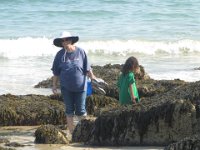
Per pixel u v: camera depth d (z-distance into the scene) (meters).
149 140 19.17
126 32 52.81
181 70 36.25
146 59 42.25
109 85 27.48
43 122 24.05
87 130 20.19
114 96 27.02
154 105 19.34
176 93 20.48
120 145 19.42
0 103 24.45
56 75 21.48
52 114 24.14
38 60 40.41
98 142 19.66
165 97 20.28
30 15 59.41
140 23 57.78
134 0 66.88
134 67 21.95
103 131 19.58
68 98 21.33
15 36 49.34
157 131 19.08
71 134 21.30
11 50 43.47
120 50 45.91
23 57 41.69
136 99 21.97
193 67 37.88
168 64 39.41
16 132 22.42
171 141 18.97
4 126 23.69
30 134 22.02
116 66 33.03
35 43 45.75
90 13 61.38
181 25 57.44
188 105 18.89
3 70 35.91
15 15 59.16
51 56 42.25
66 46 21.17
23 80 32.66
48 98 26.02
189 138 16.52
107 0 66.25
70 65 21.12
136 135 19.25
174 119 18.89
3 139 20.48
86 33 51.97
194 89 20.19
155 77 33.31
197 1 67.25
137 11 62.84
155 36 51.53
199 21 59.78
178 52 46.56
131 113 19.39
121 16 60.78
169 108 18.98
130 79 21.86
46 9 61.81
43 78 33.41
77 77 21.14
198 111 18.88
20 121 23.86
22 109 24.14
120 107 20.11
